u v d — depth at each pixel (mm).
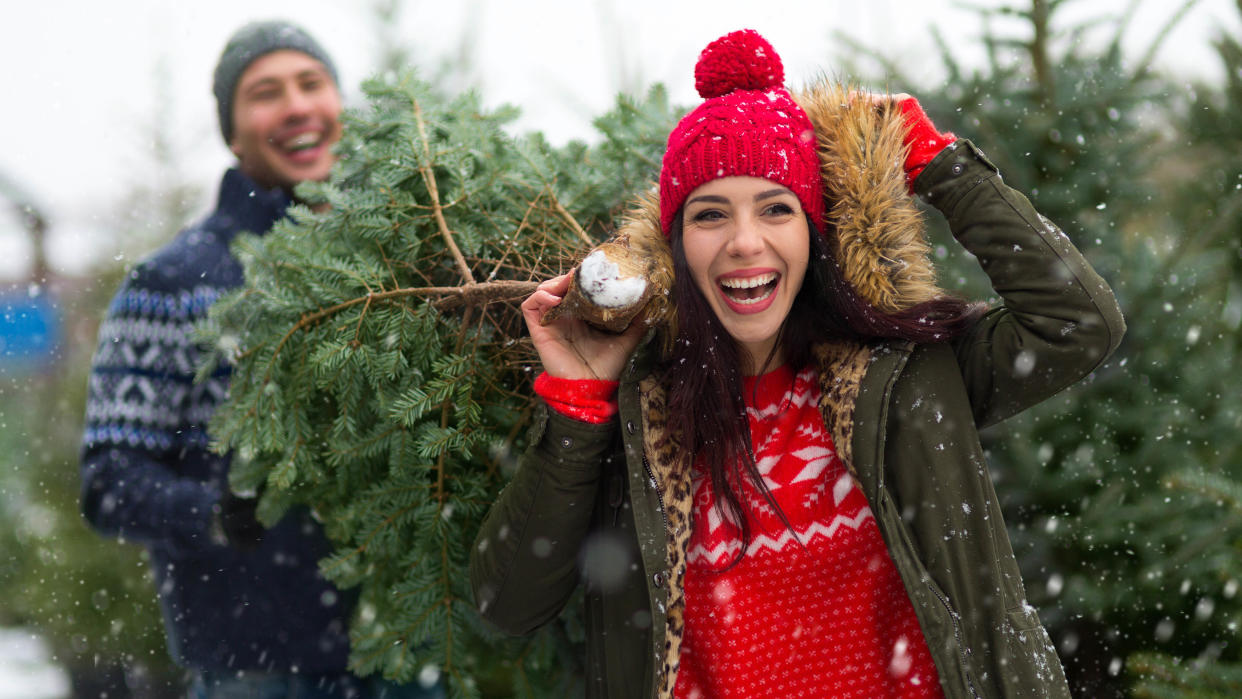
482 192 2025
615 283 1531
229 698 2270
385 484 1942
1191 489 2238
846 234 1559
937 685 1603
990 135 2631
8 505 4297
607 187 2080
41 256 6082
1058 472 2500
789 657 1611
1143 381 2527
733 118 1536
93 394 2295
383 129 2070
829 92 1633
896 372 1533
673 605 1570
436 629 1946
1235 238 2705
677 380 1601
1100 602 2416
